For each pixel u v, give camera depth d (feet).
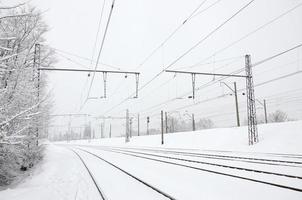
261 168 46.78
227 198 27.78
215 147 109.40
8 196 32.99
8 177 51.78
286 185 31.91
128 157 82.07
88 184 38.65
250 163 54.54
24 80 40.19
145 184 35.88
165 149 120.16
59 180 44.65
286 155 69.51
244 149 93.97
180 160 66.33
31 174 58.08
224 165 51.93
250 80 99.71
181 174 44.32
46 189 36.94
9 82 36.94
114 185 36.81
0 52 33.88
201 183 35.96
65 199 29.96
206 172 45.03
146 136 209.15
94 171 52.26
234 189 31.60
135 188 34.17
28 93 40.52
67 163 73.26
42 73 77.97
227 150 97.30
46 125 72.43
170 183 36.40
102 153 109.81
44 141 75.87
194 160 64.49
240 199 27.32
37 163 77.25
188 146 128.98
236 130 119.65
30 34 67.46
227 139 114.52
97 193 32.12
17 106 38.34
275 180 35.63
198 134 143.54
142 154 91.09
